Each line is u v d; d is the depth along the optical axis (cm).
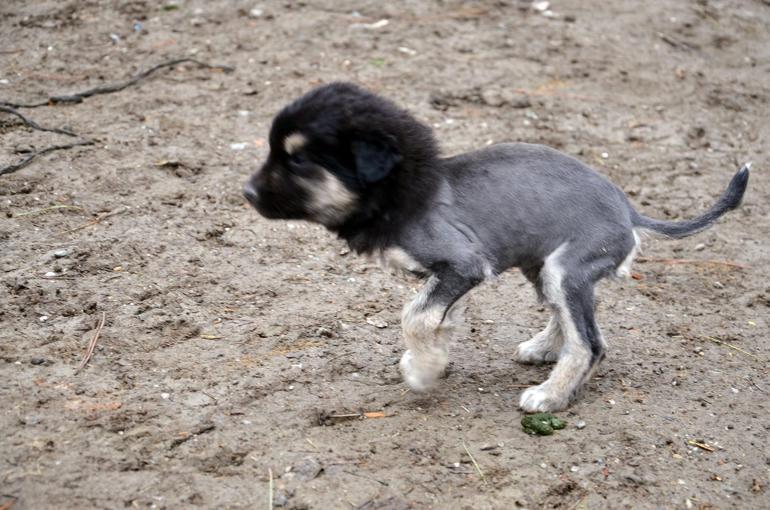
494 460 551
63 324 643
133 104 967
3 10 1147
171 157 877
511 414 599
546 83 1111
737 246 847
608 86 1124
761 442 586
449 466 543
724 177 959
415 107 1016
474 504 515
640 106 1090
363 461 540
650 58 1207
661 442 578
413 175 563
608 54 1198
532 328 706
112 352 620
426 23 1220
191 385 595
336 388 610
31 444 523
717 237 860
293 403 588
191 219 796
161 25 1146
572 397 605
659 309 743
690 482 547
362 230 584
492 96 1059
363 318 695
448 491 523
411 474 532
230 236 784
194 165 873
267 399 589
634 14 1316
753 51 1267
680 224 634
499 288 757
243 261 752
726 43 1281
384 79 1066
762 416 612
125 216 785
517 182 585
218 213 812
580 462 555
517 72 1123
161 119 945
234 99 997
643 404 616
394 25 1204
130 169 852
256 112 977
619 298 755
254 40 1130
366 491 514
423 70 1097
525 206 582
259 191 579
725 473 556
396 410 593
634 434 582
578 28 1254
